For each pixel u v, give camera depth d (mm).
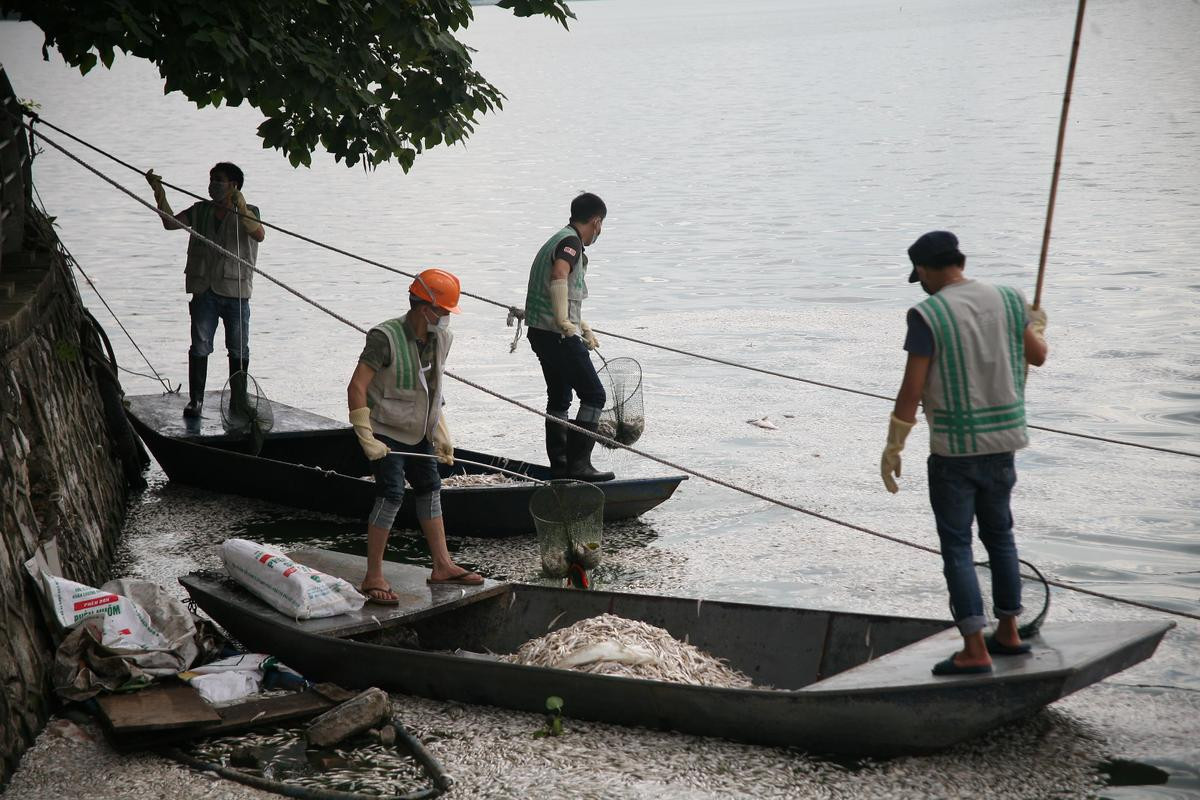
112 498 8852
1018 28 110688
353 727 5406
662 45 136500
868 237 23656
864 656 5789
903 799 4785
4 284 7977
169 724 5277
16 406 6555
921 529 8375
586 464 8977
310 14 9531
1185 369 12500
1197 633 6492
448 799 4891
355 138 10023
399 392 6473
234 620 6387
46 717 5570
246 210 10656
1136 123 41969
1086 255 19875
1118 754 5129
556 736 5398
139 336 16062
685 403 12281
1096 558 7707
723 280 19922
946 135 43156
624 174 37688
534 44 167875
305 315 17672
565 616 6473
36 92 94438
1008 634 5121
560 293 8727
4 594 5527
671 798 4824
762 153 41500
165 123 64562
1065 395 11719
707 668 5871
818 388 12664
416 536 8625
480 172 40188
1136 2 136250
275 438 9867
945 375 4875
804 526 8562
